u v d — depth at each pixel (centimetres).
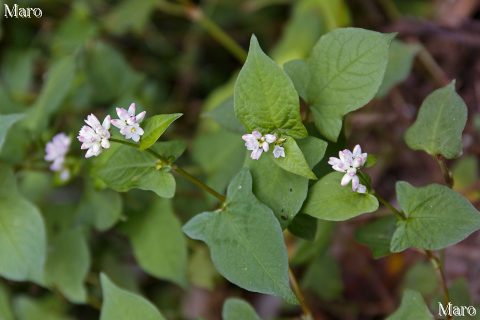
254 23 49
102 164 32
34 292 42
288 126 29
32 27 47
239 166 35
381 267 41
